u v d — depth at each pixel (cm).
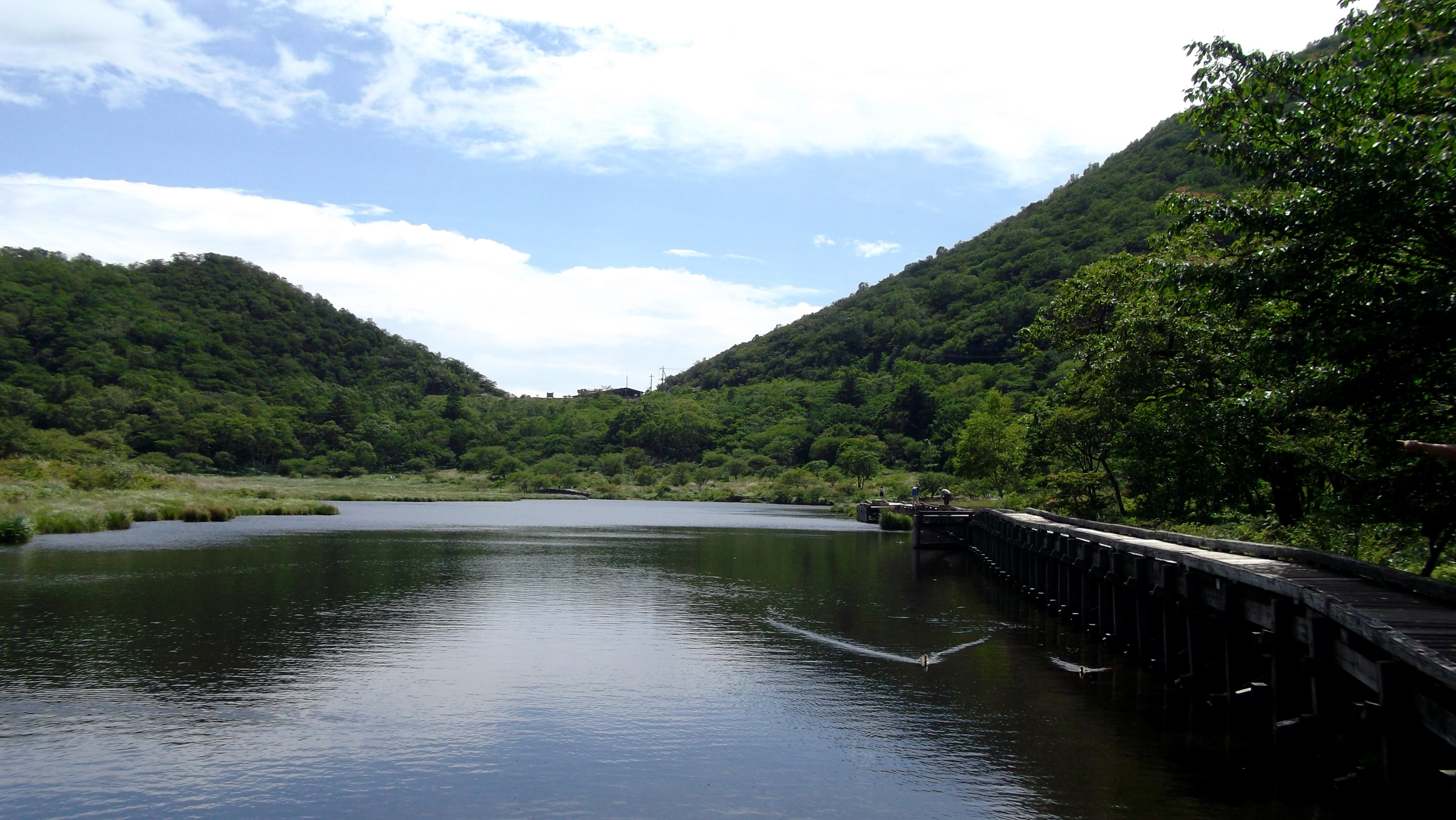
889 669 1888
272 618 2367
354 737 1409
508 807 1145
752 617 2505
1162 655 1844
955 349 15800
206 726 1452
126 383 14225
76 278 17062
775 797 1177
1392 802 977
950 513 4831
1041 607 2767
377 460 15400
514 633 2227
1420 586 1154
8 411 11831
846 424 14862
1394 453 1513
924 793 1188
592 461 16138
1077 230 16900
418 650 2012
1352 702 1179
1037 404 4022
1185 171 15962
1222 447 2359
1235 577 1323
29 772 1241
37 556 3584
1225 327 2295
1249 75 1449
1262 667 1467
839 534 5947
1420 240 1283
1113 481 3641
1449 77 1268
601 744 1387
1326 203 1257
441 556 4038
